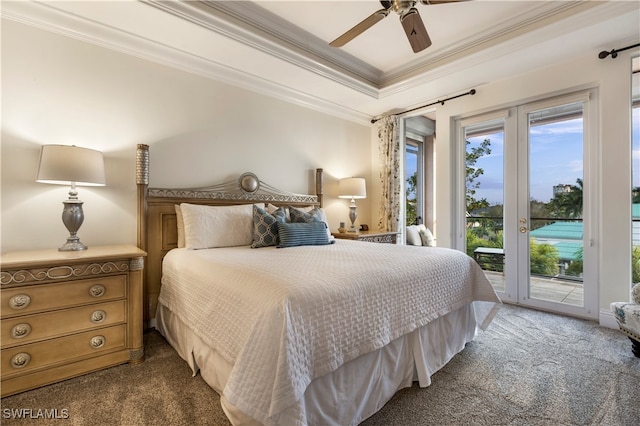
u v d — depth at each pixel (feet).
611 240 8.50
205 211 8.45
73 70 7.48
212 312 5.08
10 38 6.75
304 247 8.23
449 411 4.88
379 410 4.91
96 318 6.02
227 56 9.20
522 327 8.53
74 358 5.79
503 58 9.27
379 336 4.83
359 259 6.17
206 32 7.95
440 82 11.08
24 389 5.30
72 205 6.74
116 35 7.89
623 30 7.79
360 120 14.94
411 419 4.69
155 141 8.75
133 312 6.39
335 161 13.91
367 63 11.55
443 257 6.80
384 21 8.89
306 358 3.78
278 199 11.41
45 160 6.24
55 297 5.63
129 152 8.30
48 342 5.56
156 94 8.77
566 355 6.79
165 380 5.69
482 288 7.38
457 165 12.39
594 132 9.12
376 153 15.46
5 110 6.70
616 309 6.96
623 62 8.31
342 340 4.28
